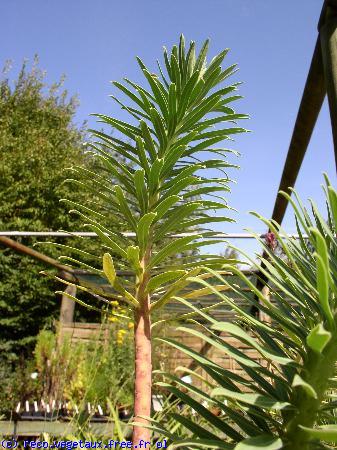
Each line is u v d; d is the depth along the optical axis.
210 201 1.11
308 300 0.64
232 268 0.59
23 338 9.27
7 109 12.23
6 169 10.04
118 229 1.40
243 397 0.49
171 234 1.40
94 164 1.32
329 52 0.70
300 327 0.60
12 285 9.46
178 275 0.93
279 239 0.61
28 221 9.61
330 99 0.68
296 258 0.68
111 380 4.02
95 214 1.20
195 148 1.27
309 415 0.57
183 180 1.06
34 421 3.51
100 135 1.25
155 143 1.27
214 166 1.30
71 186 10.09
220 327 0.52
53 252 9.48
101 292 1.05
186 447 0.63
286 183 1.40
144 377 0.91
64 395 4.02
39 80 13.12
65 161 10.40
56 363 4.44
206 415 0.63
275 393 0.63
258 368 0.57
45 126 12.40
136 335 0.95
